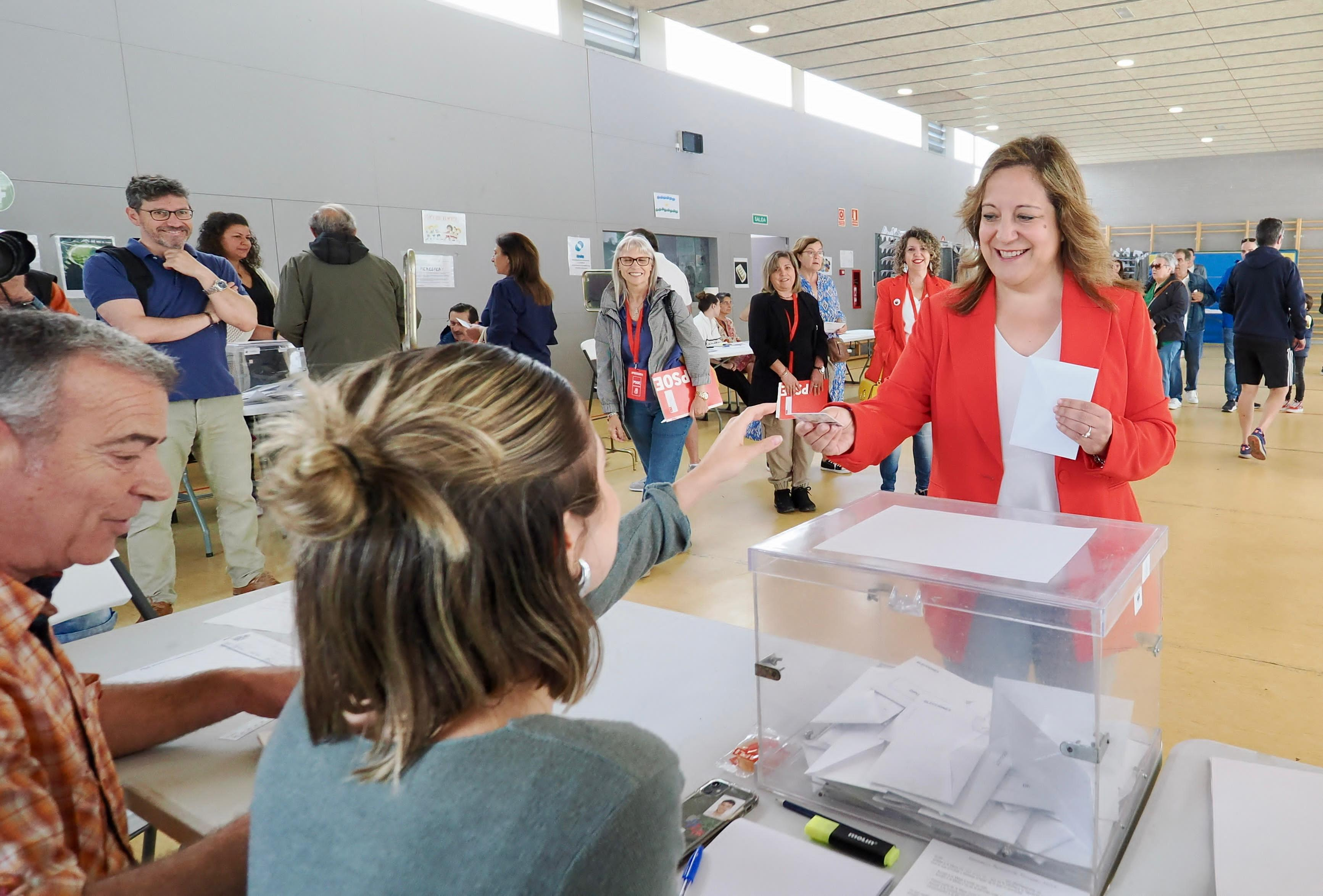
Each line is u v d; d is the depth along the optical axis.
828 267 10.77
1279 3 6.96
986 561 0.78
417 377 0.47
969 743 0.76
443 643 0.43
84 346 0.75
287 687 0.95
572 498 0.48
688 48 9.04
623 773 0.44
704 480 0.97
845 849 0.74
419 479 0.43
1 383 0.72
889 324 3.95
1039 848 0.69
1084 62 8.80
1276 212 15.91
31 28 4.49
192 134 5.18
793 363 4.03
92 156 4.75
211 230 4.03
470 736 0.46
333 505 0.42
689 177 8.95
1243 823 0.70
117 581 1.67
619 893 0.43
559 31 7.53
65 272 4.69
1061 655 0.68
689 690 1.04
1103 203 17.34
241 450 3.01
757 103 9.77
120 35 4.82
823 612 0.82
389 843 0.43
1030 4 7.03
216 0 5.24
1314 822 0.69
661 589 3.16
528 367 0.50
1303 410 6.76
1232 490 4.26
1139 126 12.66
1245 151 15.47
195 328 2.81
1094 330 1.32
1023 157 1.30
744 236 9.77
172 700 0.95
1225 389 7.55
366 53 6.07
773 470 4.17
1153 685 0.85
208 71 5.23
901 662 0.80
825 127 10.94
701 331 6.90
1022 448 1.36
